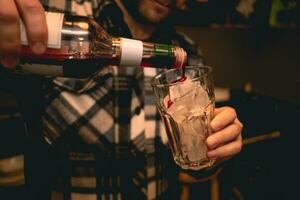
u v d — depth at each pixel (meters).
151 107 0.60
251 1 1.32
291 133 1.33
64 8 0.57
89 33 0.43
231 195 1.39
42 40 0.30
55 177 0.57
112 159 0.57
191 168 0.47
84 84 0.56
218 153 0.47
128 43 0.39
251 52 1.73
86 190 0.57
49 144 0.56
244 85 1.75
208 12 1.28
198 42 1.62
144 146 0.58
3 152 0.95
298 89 1.58
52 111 0.56
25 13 0.29
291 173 1.34
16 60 0.30
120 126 0.57
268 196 1.34
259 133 1.29
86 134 0.56
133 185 0.58
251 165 1.30
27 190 0.58
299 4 1.31
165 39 0.65
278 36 1.62
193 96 0.45
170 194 0.65
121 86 0.57
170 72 0.50
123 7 0.58
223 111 0.49
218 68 1.68
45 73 0.42
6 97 1.18
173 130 0.46
